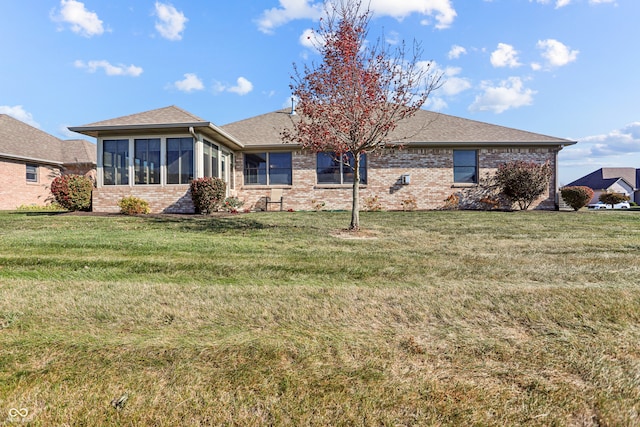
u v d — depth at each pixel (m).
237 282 4.46
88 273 4.79
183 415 1.98
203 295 3.90
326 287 4.23
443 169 16.25
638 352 2.66
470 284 4.34
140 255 5.85
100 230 8.62
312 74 8.12
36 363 2.47
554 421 1.94
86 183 13.22
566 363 2.52
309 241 7.46
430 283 4.40
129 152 13.32
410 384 2.26
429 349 2.71
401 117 8.39
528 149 16.27
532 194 15.38
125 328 3.06
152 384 2.25
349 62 7.80
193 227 9.29
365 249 6.66
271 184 16.72
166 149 13.21
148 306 3.55
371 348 2.73
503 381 2.30
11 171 18.55
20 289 4.04
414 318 3.30
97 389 2.19
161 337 2.88
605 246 7.02
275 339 2.86
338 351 2.67
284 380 2.30
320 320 3.25
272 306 3.58
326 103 8.05
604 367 2.45
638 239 7.83
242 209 16.56
